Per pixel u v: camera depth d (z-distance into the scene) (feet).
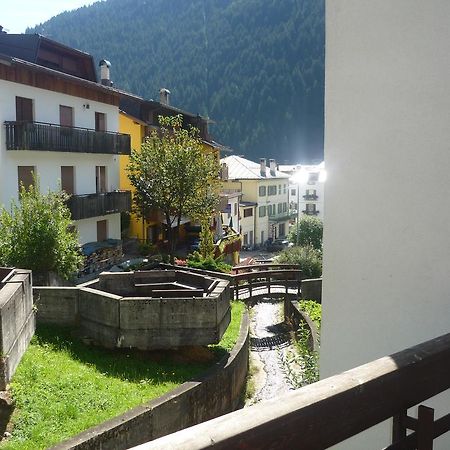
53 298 34.45
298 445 4.44
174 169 74.69
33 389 24.35
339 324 9.74
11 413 21.94
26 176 63.93
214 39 454.81
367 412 5.09
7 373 19.51
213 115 392.06
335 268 9.74
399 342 8.76
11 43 69.77
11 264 40.11
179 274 40.09
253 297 58.95
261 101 393.91
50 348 31.14
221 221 119.65
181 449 3.67
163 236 102.83
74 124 72.43
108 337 32.76
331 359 9.96
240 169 187.01
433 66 8.12
